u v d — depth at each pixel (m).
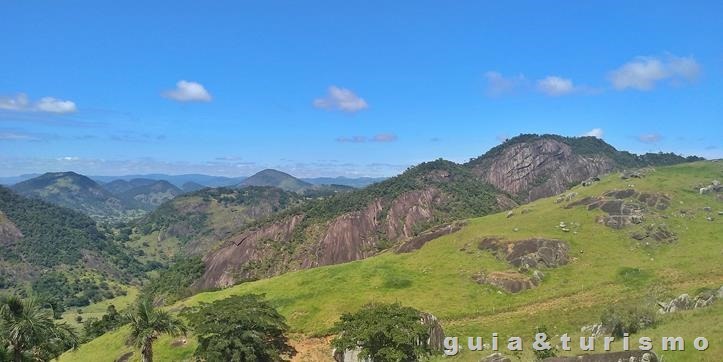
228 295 97.19
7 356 48.72
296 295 89.94
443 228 126.62
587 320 66.94
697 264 89.62
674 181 135.88
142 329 60.47
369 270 100.31
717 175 142.00
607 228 110.19
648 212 113.88
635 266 92.19
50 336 52.56
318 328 75.12
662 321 51.53
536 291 86.25
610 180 144.62
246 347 60.78
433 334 60.41
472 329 70.31
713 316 48.03
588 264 95.06
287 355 68.00
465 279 92.69
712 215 112.50
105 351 77.94
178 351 71.31
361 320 58.59
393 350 53.72
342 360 59.66
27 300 52.88
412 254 111.25
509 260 98.31
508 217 126.94
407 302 83.44
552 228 111.81
